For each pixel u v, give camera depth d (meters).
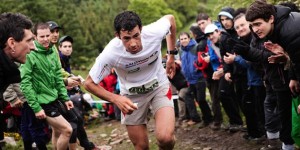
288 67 3.28
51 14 16.80
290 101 3.63
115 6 25.70
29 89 3.72
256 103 4.42
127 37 2.90
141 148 3.51
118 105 2.99
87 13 22.33
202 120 5.77
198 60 5.30
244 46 3.66
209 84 5.38
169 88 3.43
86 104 6.79
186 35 5.55
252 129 4.59
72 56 17.72
